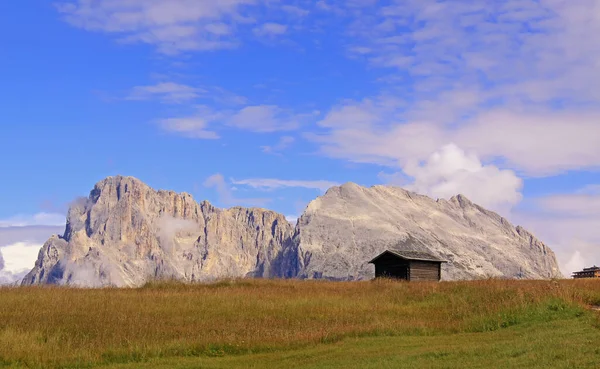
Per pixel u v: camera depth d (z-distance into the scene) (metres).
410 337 34.16
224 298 49.00
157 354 30.34
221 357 30.25
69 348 30.83
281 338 33.44
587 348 24.44
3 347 30.22
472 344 29.78
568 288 45.03
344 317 41.59
